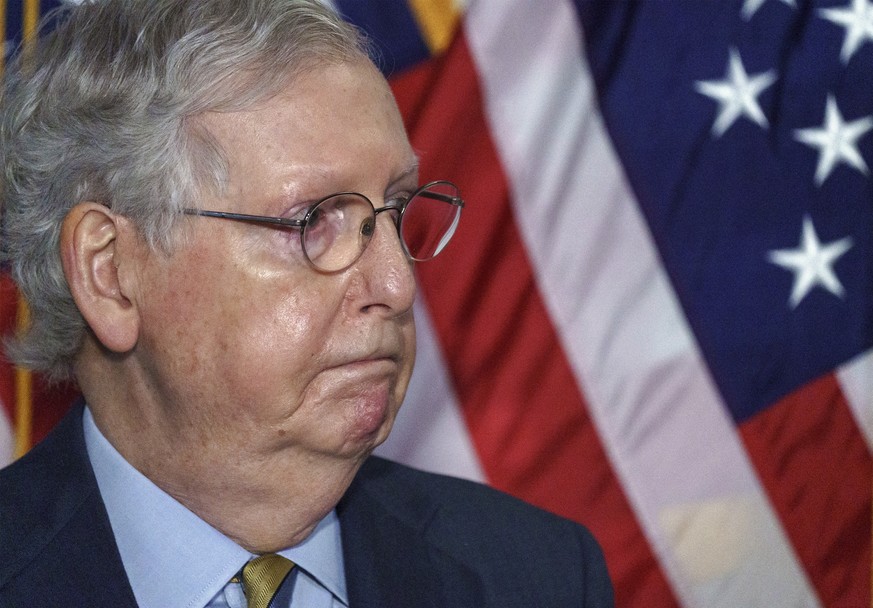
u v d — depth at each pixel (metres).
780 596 2.61
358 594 1.41
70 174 1.24
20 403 2.16
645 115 2.56
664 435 2.56
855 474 2.64
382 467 1.70
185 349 1.20
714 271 2.58
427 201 1.33
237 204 1.15
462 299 2.47
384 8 2.41
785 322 2.61
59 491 1.32
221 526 1.29
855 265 2.65
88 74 1.23
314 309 1.17
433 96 2.44
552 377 2.51
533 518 1.67
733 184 2.59
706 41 2.61
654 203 2.55
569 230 2.52
